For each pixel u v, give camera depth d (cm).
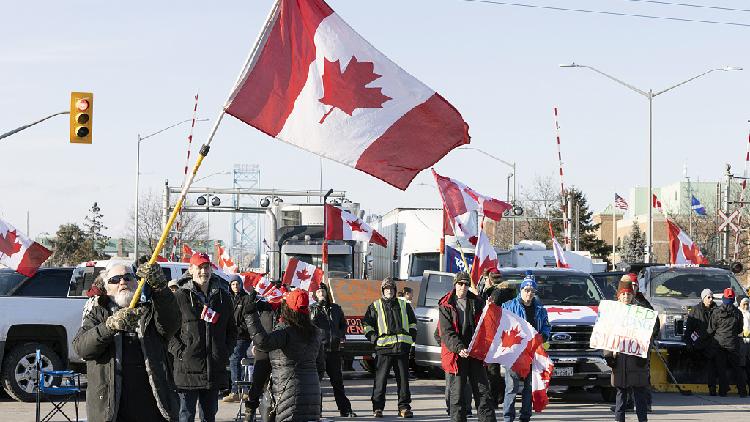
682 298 2847
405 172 1220
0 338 2333
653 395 2652
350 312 2966
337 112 1205
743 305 2755
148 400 1052
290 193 7100
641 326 1794
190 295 1493
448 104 1222
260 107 1188
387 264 4866
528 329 1752
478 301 1759
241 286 2205
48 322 2366
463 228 2822
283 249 4750
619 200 8100
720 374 2605
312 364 1259
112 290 1058
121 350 1041
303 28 1198
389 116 1216
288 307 1251
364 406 2350
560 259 3453
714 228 9331
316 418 1255
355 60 1205
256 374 1844
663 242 13825
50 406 2266
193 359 1480
